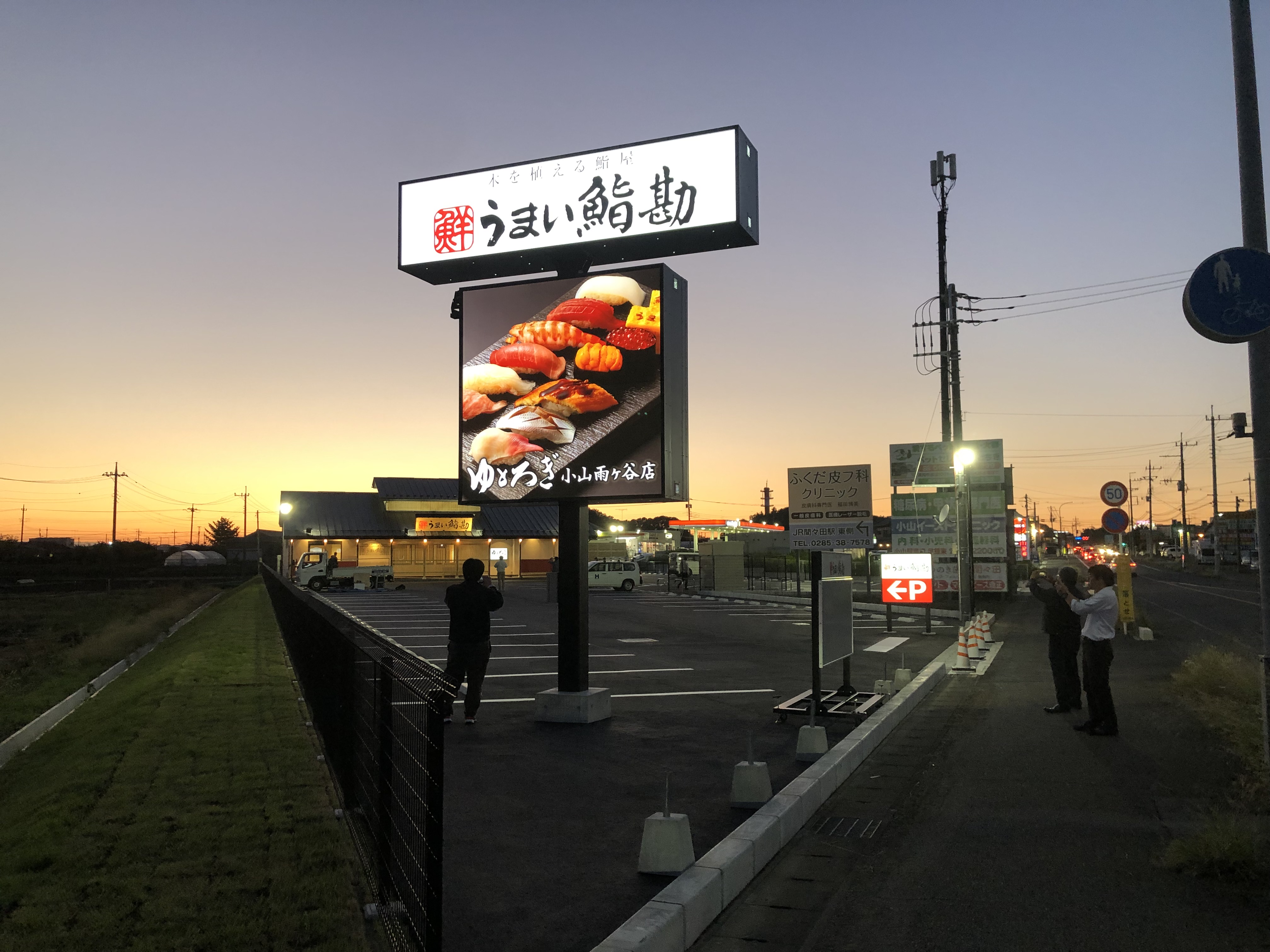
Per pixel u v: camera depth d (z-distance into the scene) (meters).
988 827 6.95
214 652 16.56
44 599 46.47
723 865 5.45
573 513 11.05
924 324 31.84
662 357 10.77
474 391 11.45
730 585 47.28
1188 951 4.72
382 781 4.95
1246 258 7.37
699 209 10.95
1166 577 72.19
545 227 11.54
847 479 20.09
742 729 10.44
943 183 32.38
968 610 21.67
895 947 4.82
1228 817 6.34
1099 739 10.21
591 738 9.94
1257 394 7.64
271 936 4.42
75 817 6.49
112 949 4.28
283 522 60.78
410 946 4.26
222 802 6.71
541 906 5.07
